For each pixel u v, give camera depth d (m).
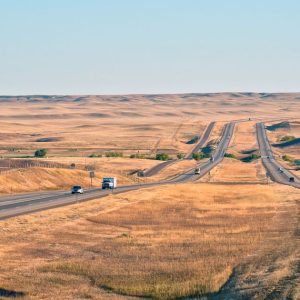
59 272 112.81
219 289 99.12
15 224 163.88
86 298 94.81
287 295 87.06
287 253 125.06
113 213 199.12
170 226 174.38
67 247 138.00
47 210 193.00
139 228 169.25
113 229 166.38
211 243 143.25
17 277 107.94
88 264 119.31
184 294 97.06
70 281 105.88
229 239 148.75
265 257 122.56
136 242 145.50
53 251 133.00
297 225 172.25
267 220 187.88
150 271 113.19
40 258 125.38
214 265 116.81
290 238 147.38
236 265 116.62
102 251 133.88
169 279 106.50
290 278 98.31
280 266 110.31
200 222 183.00
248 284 98.69
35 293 97.12
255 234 156.88
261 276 103.19
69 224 170.12
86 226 169.88
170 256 127.81
